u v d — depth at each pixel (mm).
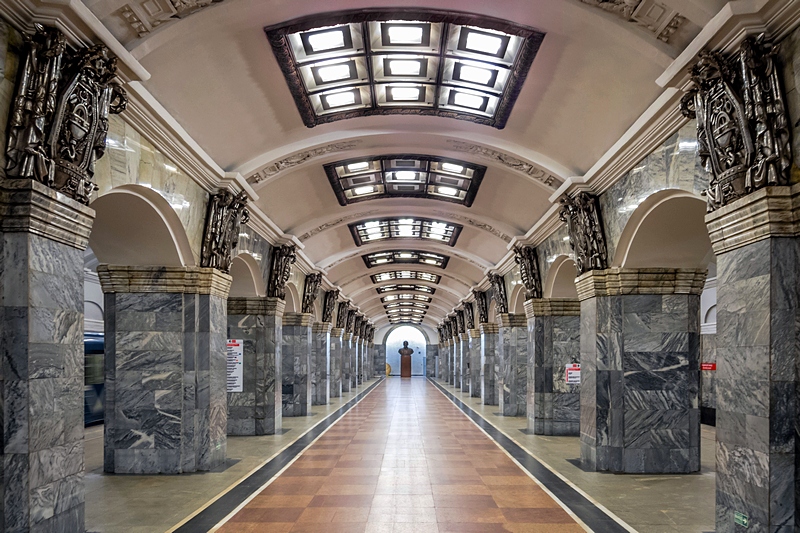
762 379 4996
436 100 9922
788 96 4914
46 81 4930
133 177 7277
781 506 4836
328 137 10945
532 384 14883
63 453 5254
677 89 6488
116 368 9438
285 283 15469
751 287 5168
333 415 19625
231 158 10125
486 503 7684
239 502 7664
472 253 21516
